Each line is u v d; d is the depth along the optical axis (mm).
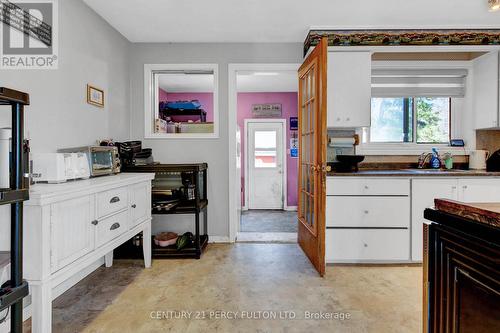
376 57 3312
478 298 729
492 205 786
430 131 3561
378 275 2504
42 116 2025
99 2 2496
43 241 1352
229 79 3393
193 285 2299
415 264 2748
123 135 3225
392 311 1917
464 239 771
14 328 1151
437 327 881
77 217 1598
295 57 3398
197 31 3107
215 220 3443
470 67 3311
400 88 3359
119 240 2061
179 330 1706
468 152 3326
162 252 2893
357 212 2693
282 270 2602
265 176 5840
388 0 2518
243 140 5832
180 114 4062
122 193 2107
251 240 3492
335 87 2988
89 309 1938
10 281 1169
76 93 2391
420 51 3080
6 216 1464
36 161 1776
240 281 2373
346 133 3332
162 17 2787
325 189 2451
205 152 3430
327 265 2730
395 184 2693
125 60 3268
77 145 2400
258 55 3398
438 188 2703
